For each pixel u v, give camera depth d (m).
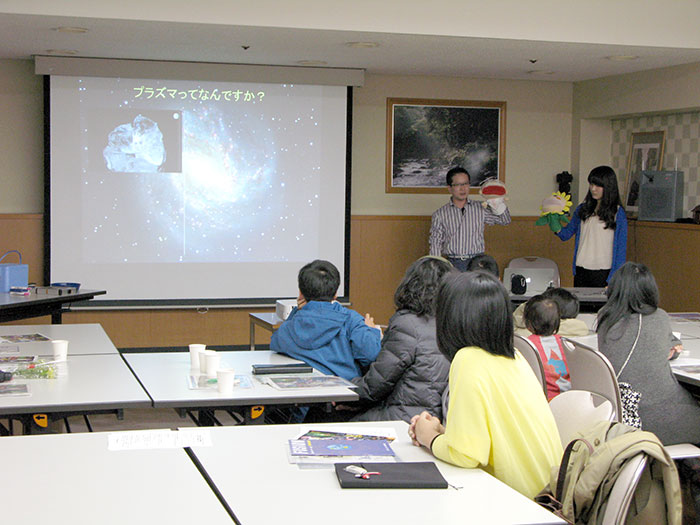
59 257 7.17
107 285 7.29
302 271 3.96
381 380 3.39
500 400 2.27
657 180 7.29
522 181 8.22
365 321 4.18
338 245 7.65
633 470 1.95
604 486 2.00
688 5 5.96
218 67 7.16
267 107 7.43
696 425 3.57
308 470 2.23
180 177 7.36
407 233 7.97
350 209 7.69
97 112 7.12
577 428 2.54
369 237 7.89
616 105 7.59
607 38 5.87
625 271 3.67
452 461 2.28
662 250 7.25
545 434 2.31
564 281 8.38
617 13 5.87
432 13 5.63
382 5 5.56
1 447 2.37
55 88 7.02
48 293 5.52
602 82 7.77
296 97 7.46
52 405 2.93
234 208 7.48
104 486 2.07
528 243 8.26
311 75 7.29
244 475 2.18
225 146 7.41
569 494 2.04
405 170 7.98
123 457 2.30
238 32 5.66
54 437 2.47
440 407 3.39
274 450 2.40
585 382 3.38
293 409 3.90
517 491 2.22
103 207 7.23
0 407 2.88
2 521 1.85
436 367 3.38
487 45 6.03
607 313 3.70
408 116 7.94
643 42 5.92
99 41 6.11
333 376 3.55
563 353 3.73
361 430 2.65
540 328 3.76
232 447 2.43
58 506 1.94
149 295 7.39
